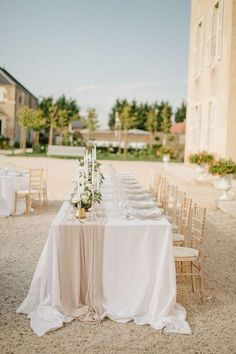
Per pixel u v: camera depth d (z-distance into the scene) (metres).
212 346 4.13
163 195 9.03
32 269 6.27
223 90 17.20
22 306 4.82
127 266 4.84
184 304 5.15
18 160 27.91
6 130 43.31
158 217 5.23
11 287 5.56
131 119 44.44
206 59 20.02
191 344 4.16
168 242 4.77
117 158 37.00
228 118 16.64
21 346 4.07
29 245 7.58
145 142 52.81
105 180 10.14
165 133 50.09
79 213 5.05
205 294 5.48
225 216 10.88
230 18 16.52
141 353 3.97
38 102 59.31
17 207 10.49
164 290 4.71
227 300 5.30
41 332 4.32
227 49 16.78
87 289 4.82
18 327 4.47
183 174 20.14
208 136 19.62
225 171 12.38
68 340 4.21
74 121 61.69
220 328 4.53
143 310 4.78
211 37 19.27
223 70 17.28
